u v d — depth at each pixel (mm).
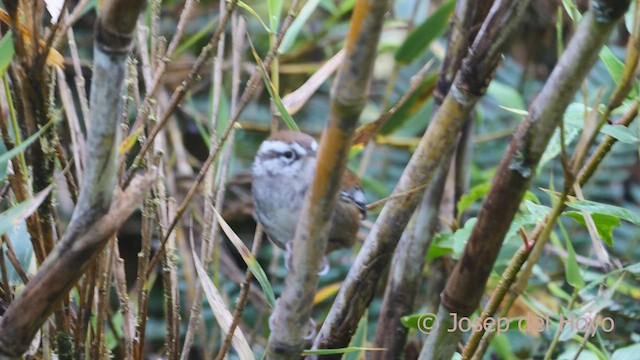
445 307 5074
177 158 10055
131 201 3832
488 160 10328
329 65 5824
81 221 3768
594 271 8688
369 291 5301
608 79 9359
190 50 10625
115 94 3570
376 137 8789
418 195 5047
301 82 11305
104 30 3434
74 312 5219
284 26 4957
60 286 3885
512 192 4559
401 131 9320
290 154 6406
